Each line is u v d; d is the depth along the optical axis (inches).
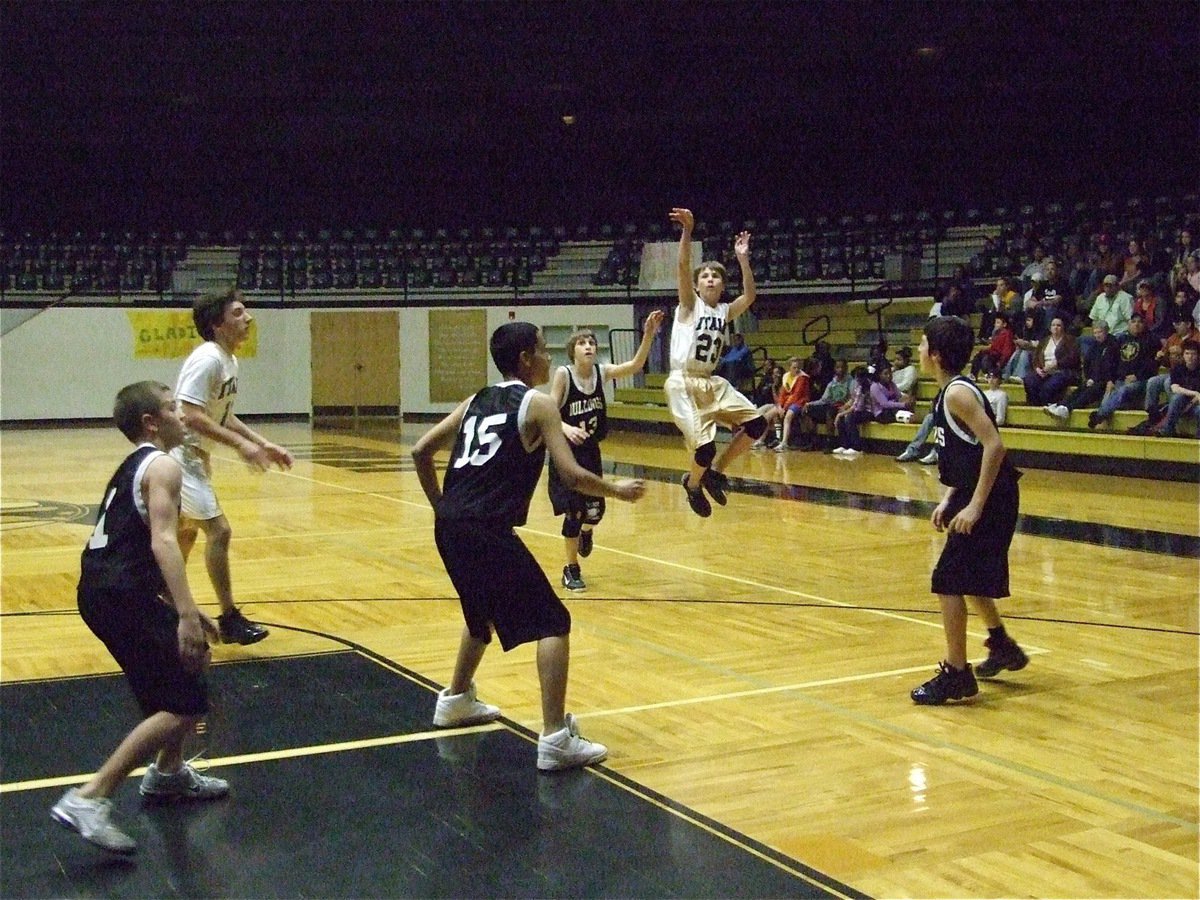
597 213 1015.6
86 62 834.2
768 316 903.1
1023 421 606.2
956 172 893.2
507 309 966.4
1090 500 477.7
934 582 204.1
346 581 320.5
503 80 858.1
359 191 1038.4
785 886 133.0
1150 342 566.9
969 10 706.2
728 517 434.3
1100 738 186.1
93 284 1008.2
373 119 956.6
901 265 837.2
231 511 458.6
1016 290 684.1
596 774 169.3
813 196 946.1
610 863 139.0
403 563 348.2
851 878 135.3
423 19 765.3
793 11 729.6
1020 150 866.8
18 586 313.4
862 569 332.8
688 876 135.5
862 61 804.0
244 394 1007.6
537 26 766.5
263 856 140.9
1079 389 599.5
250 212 1038.4
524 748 180.7
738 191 971.3
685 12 740.7
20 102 905.5
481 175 1026.7
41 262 1004.6
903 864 139.2
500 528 168.9
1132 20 705.0
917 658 236.2
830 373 722.8
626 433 853.2
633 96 892.6
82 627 265.0
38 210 1008.9
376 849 142.8
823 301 881.5
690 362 312.2
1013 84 810.2
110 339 978.1
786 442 689.6
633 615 275.9
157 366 992.9
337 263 1026.1
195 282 1017.5
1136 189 824.3
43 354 965.8
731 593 300.8
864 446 670.5
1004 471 201.2
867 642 249.3
